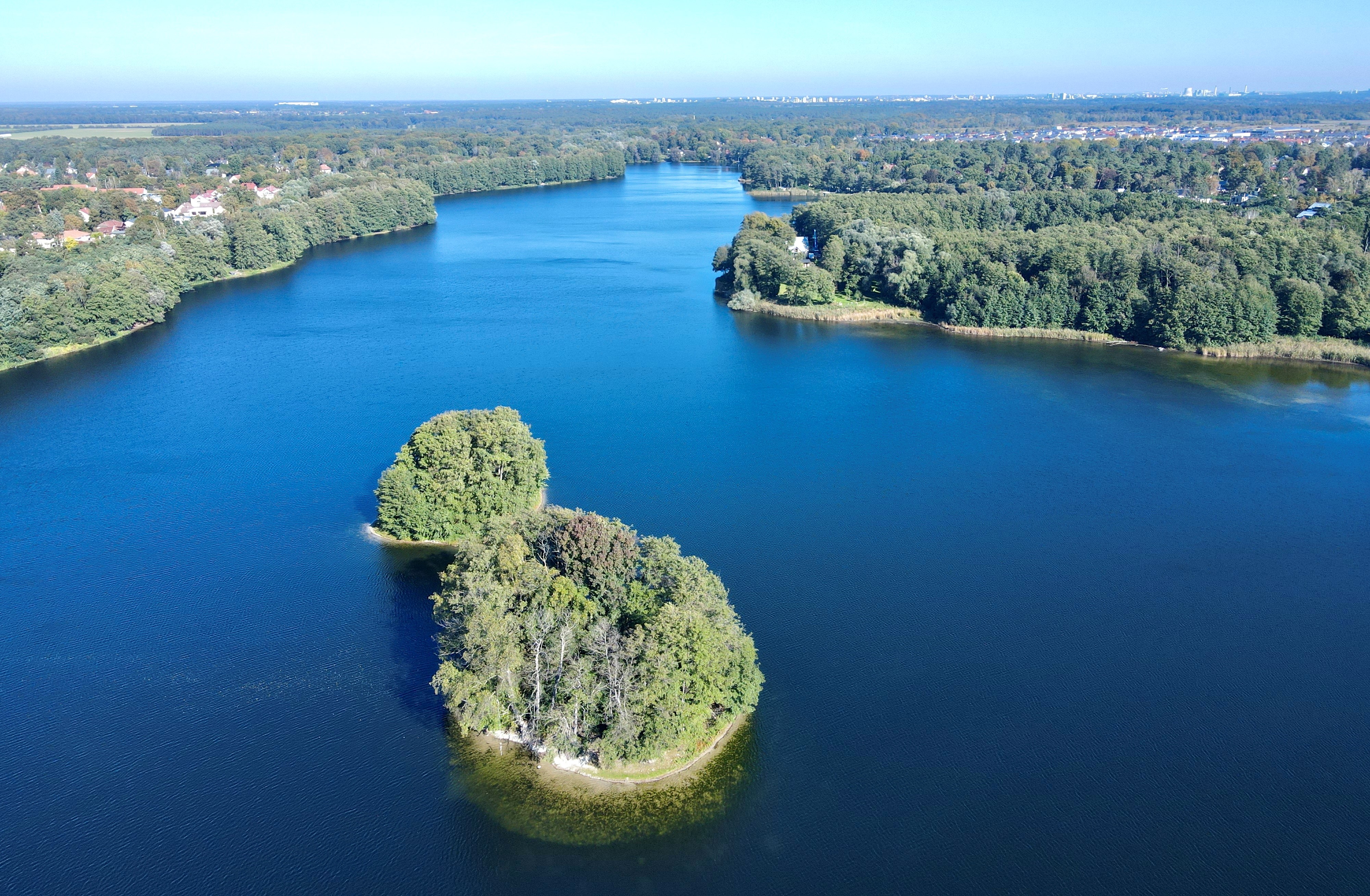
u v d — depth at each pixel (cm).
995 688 9562
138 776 8419
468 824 7869
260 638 10419
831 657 10025
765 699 9350
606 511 13288
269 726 9038
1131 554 12256
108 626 10675
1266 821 7944
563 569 9456
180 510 13462
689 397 18475
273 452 15575
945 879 7388
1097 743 8819
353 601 11088
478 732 8856
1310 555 12231
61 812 8044
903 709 9231
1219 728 9019
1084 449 15800
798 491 14088
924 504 13712
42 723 9106
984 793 8238
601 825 7869
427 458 12412
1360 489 14138
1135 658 10069
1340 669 9900
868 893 7269
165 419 17162
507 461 12575
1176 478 14588
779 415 17462
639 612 9119
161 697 9475
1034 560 12075
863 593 11250
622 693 8281
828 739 8838
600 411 17575
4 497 13912
